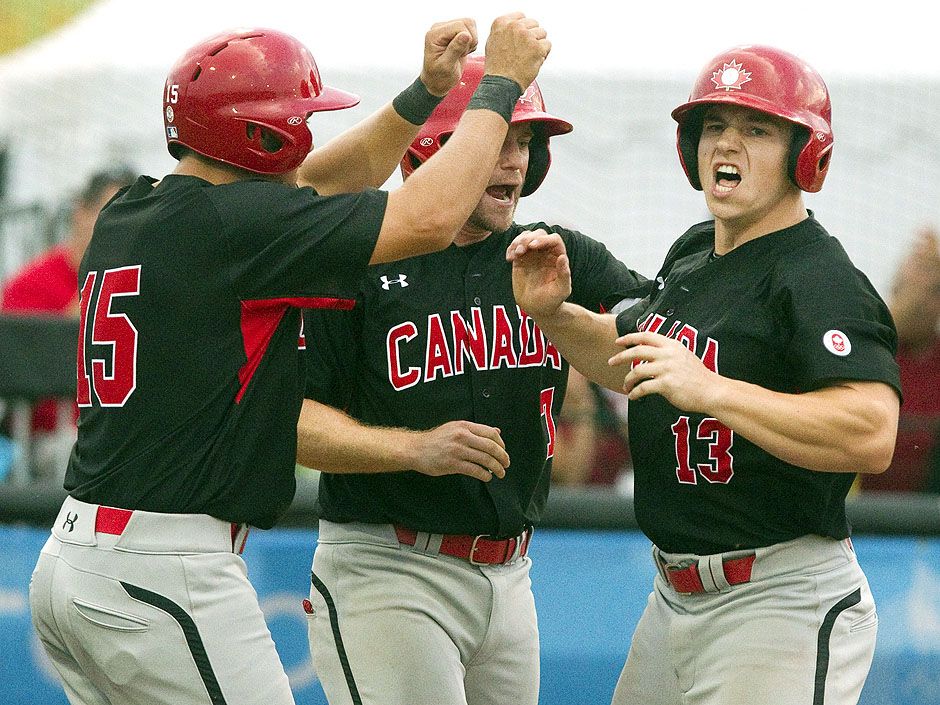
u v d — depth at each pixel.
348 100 11.48
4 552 18.72
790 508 11.53
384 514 12.96
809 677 11.47
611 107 26.75
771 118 11.29
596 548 19.34
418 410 12.98
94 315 11.17
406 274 12.98
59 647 11.53
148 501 10.80
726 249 11.98
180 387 10.84
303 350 11.56
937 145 27.06
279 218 10.76
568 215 26.64
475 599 13.20
